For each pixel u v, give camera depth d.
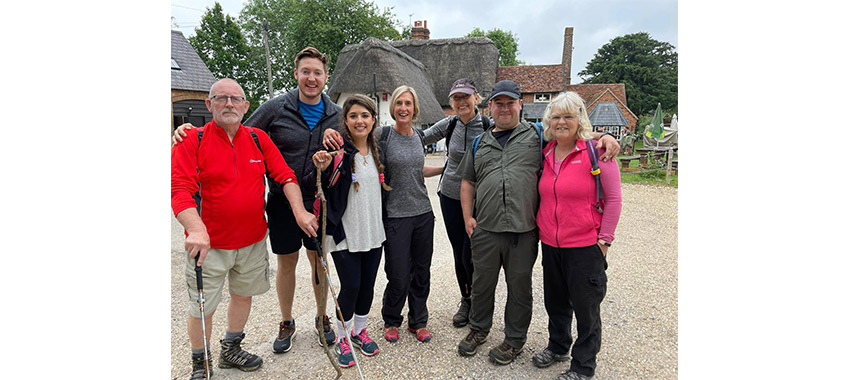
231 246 2.34
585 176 2.25
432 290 3.99
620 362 2.71
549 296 2.58
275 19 33.31
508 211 2.45
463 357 2.79
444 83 24.42
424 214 2.86
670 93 38.88
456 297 3.82
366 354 2.80
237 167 2.30
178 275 4.39
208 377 2.06
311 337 3.08
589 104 27.16
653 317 3.35
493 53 24.98
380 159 2.71
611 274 4.36
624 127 21.58
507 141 2.54
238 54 32.59
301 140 2.68
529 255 2.52
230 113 2.18
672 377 2.53
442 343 2.98
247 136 2.37
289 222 2.70
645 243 5.58
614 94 27.02
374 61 18.88
